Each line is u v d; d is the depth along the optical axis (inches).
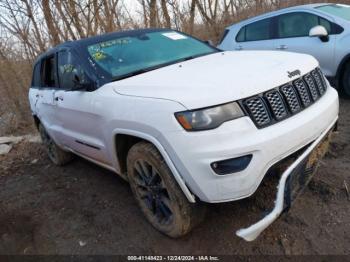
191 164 88.3
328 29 213.6
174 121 89.7
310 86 107.3
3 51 449.4
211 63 118.6
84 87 124.9
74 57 137.7
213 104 87.2
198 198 97.1
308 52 221.8
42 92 173.3
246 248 100.7
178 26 446.3
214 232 109.0
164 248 106.5
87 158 152.9
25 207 151.4
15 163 211.9
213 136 85.9
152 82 107.0
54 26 381.1
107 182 159.2
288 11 236.4
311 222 106.5
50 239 123.3
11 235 131.0
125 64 130.7
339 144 151.7
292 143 92.8
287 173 90.4
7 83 454.0
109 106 111.3
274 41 241.8
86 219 131.3
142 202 116.0
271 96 93.7
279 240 101.5
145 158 103.1
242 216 113.1
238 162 85.7
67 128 152.3
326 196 117.1
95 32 390.3
